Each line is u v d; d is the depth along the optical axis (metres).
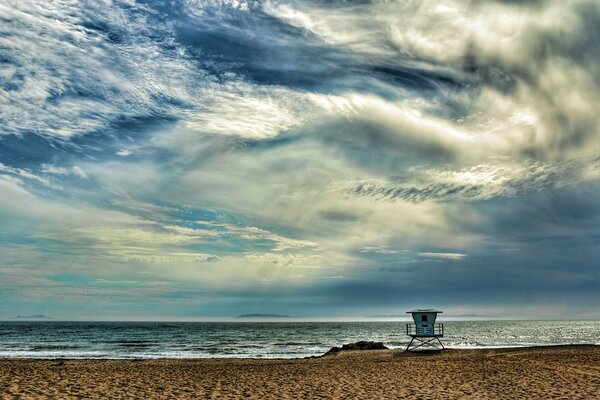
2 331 137.38
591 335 114.50
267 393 16.84
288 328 195.25
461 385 18.75
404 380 20.62
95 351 61.25
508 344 74.75
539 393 16.31
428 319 42.41
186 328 187.12
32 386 16.45
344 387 18.44
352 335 123.88
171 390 17.22
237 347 72.12
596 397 15.33
